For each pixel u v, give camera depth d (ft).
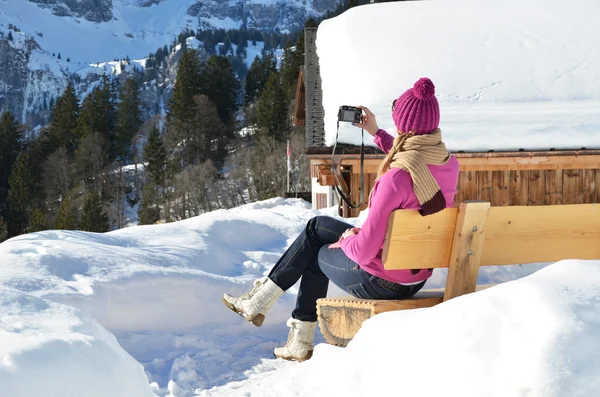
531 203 28.58
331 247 10.21
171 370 10.69
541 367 5.67
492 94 29.19
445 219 9.06
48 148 298.35
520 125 25.82
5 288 8.63
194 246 16.03
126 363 7.14
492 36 35.53
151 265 13.60
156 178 238.68
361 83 30.71
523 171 28.48
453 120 26.55
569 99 28.53
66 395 6.11
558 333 5.90
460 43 34.83
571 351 5.75
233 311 12.35
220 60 330.34
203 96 292.20
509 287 6.97
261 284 11.09
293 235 19.38
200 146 288.30
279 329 13.19
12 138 289.74
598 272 7.16
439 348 6.76
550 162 25.48
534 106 27.58
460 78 30.83
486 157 25.11
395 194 8.69
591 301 6.38
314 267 11.06
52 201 253.44
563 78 30.07
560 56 32.35
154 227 17.54
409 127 8.93
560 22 37.40
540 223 9.45
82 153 269.23
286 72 312.29
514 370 5.89
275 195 182.91
